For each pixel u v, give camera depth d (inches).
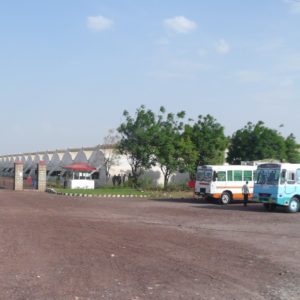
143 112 1911.9
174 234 654.5
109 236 618.8
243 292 347.3
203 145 1930.4
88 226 725.3
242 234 674.2
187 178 2142.0
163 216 924.0
